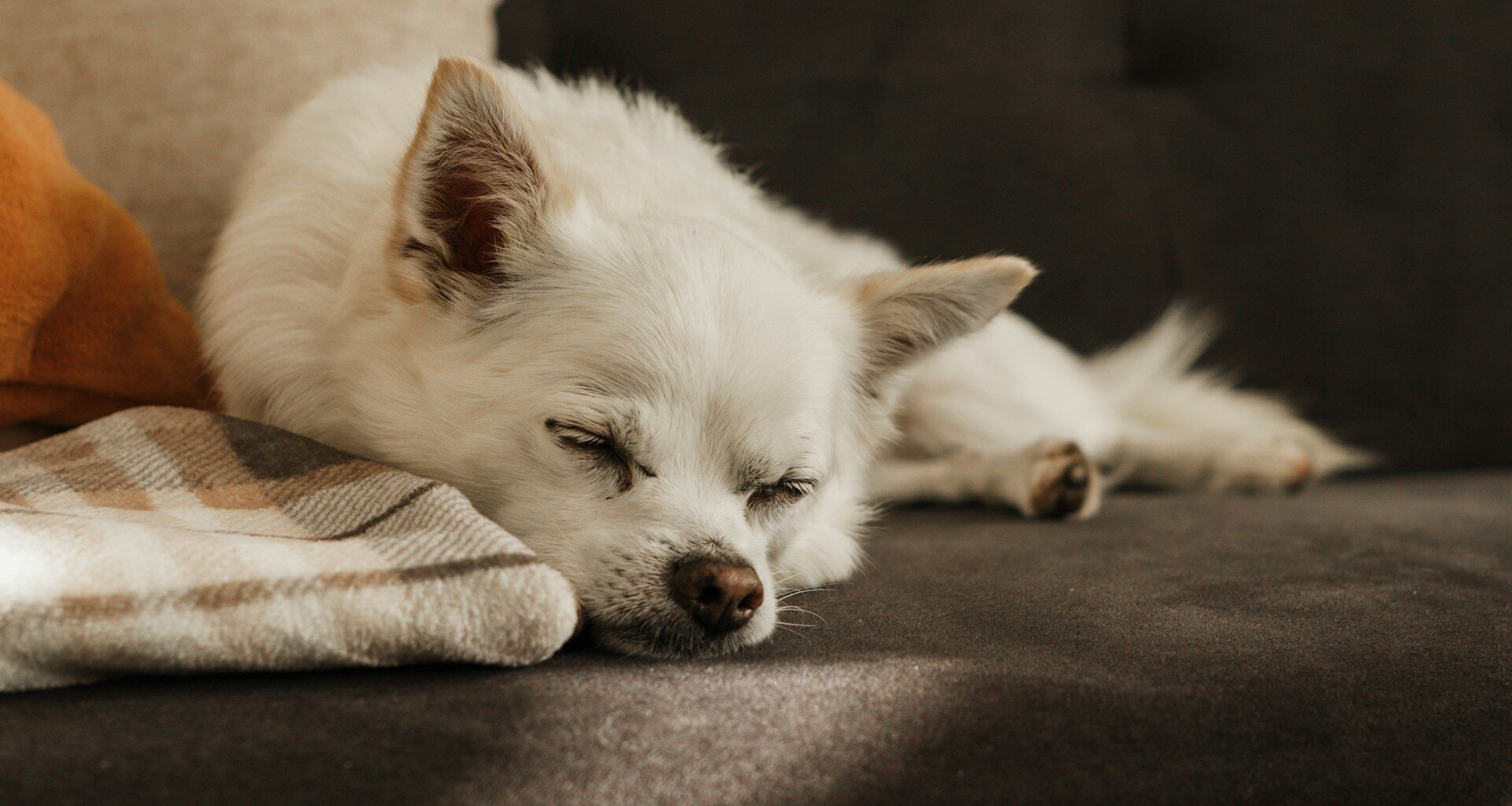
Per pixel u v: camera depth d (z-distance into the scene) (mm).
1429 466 912
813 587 674
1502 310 918
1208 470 875
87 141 752
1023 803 550
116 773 522
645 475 638
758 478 651
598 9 876
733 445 643
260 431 622
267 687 550
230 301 684
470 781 531
